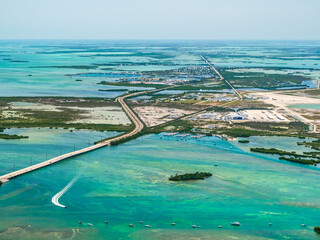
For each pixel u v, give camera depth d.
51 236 187.25
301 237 189.88
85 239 185.38
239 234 191.75
